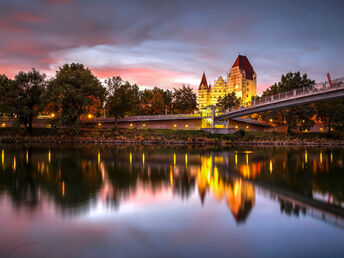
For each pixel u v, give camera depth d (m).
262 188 23.44
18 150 55.25
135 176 28.12
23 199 19.02
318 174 30.41
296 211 17.25
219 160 42.09
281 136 89.00
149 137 87.12
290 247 12.47
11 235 13.17
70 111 80.12
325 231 14.23
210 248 12.21
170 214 16.36
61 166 34.16
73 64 109.31
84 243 12.47
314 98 50.72
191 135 88.69
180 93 143.00
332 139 87.31
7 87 86.00
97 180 25.81
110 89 97.25
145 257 11.33
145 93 138.00
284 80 97.25
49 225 14.38
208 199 19.69
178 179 26.84
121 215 16.03
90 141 84.56
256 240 13.08
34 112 85.38
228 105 140.00
